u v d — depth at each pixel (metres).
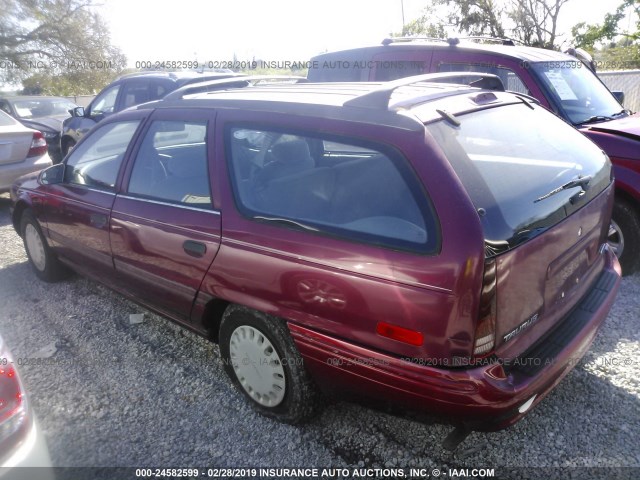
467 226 2.26
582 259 3.02
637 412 3.08
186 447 2.97
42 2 24.97
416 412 2.51
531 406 2.54
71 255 4.46
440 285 2.26
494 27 19.75
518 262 2.38
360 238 2.51
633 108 13.23
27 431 2.30
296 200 2.80
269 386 3.05
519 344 2.54
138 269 3.65
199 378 3.57
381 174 2.52
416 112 2.62
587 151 3.34
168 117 3.57
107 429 3.12
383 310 2.42
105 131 4.11
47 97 13.48
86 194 4.09
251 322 3.01
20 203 4.99
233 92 3.55
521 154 2.82
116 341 4.05
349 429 3.07
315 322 2.67
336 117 2.72
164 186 3.48
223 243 3.00
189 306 3.34
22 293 4.91
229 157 3.12
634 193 4.51
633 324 4.00
